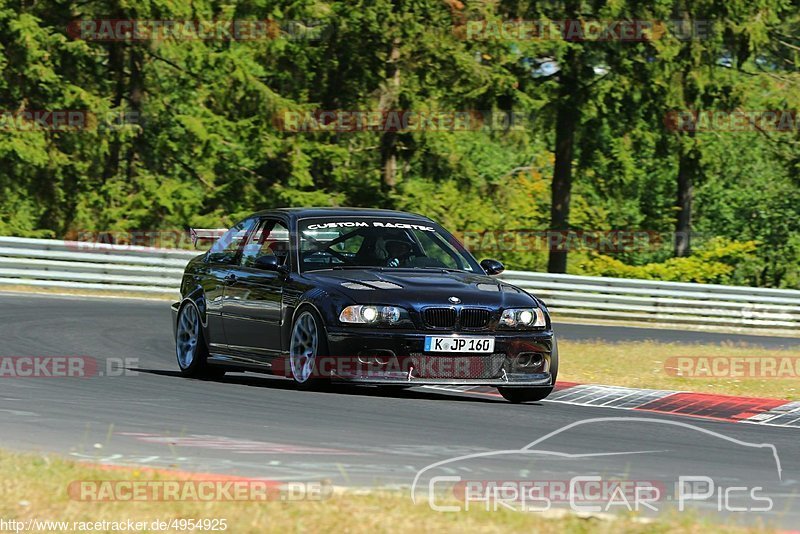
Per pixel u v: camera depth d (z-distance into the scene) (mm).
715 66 120750
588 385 41844
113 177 123000
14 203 125125
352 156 129500
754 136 165375
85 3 121312
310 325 34969
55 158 115812
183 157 129250
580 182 151625
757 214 170125
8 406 30906
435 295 34344
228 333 39062
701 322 92938
